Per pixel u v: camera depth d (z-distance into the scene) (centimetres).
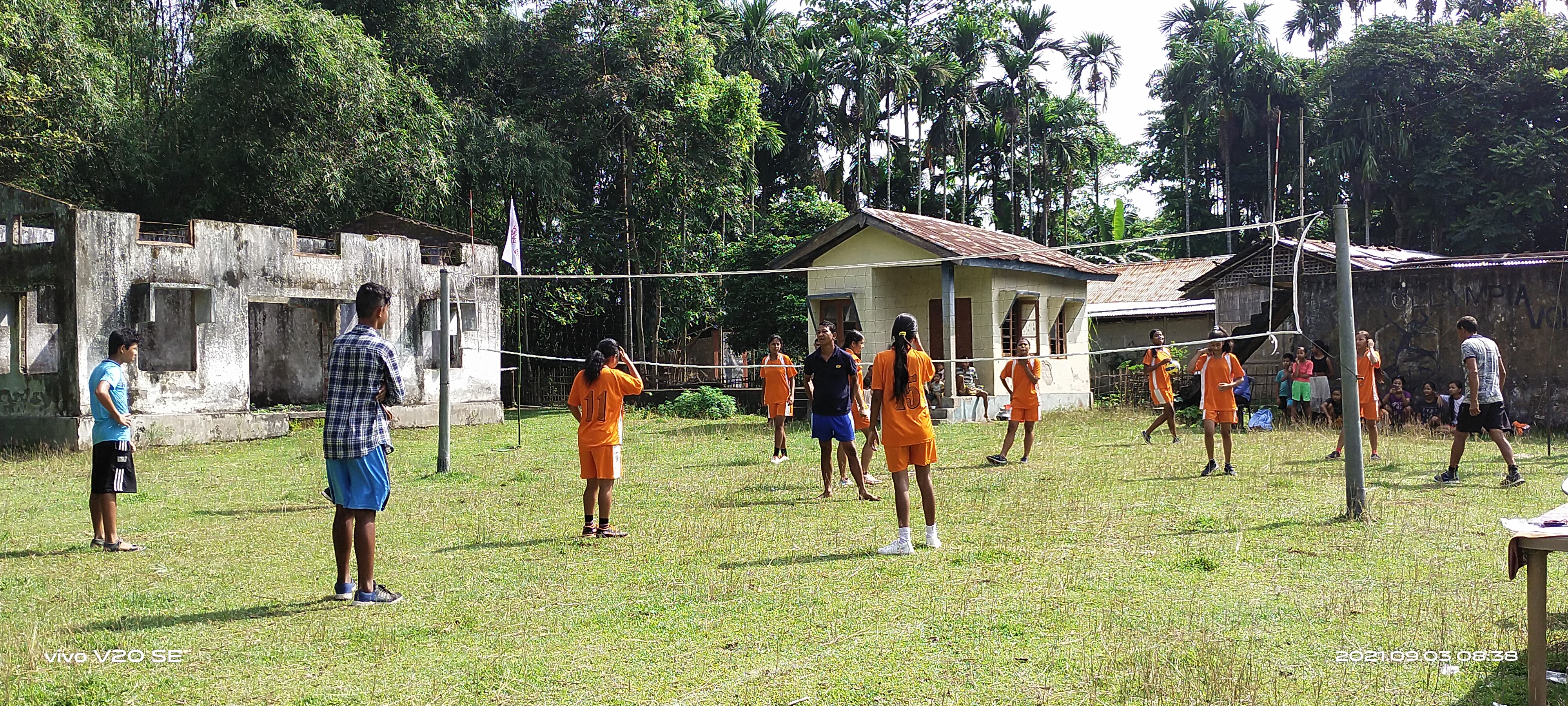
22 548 770
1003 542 733
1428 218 3519
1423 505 853
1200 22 4306
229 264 1670
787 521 834
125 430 773
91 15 2148
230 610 580
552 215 2678
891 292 1942
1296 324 902
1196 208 4581
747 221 3195
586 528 788
